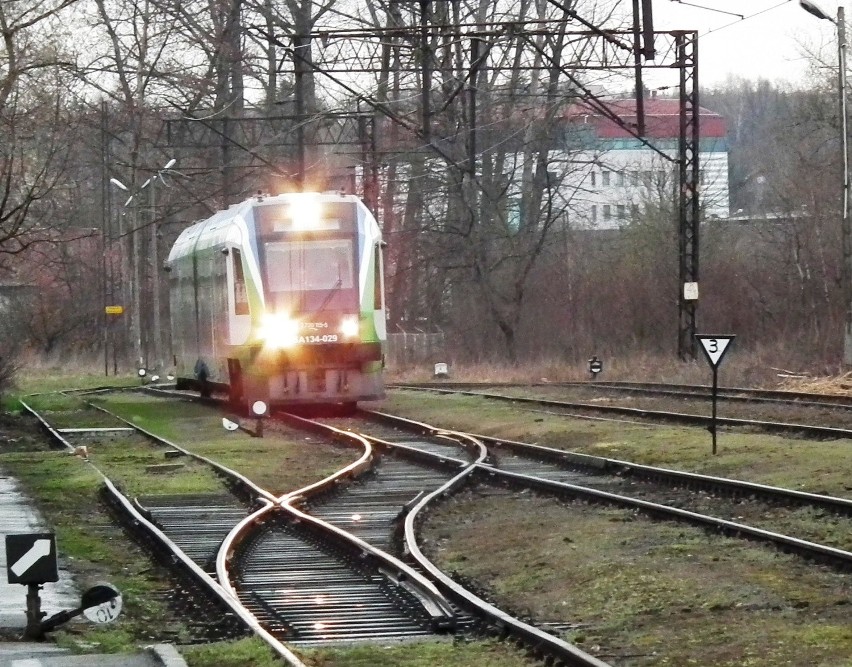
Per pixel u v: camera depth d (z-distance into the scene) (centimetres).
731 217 19575
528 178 14950
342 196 8344
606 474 5459
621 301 15050
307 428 7838
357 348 8069
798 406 7962
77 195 15588
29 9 7288
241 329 8138
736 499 4525
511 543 3928
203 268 9381
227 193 13112
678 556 3509
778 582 3092
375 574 3459
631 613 2909
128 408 10044
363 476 5606
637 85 8888
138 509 4688
